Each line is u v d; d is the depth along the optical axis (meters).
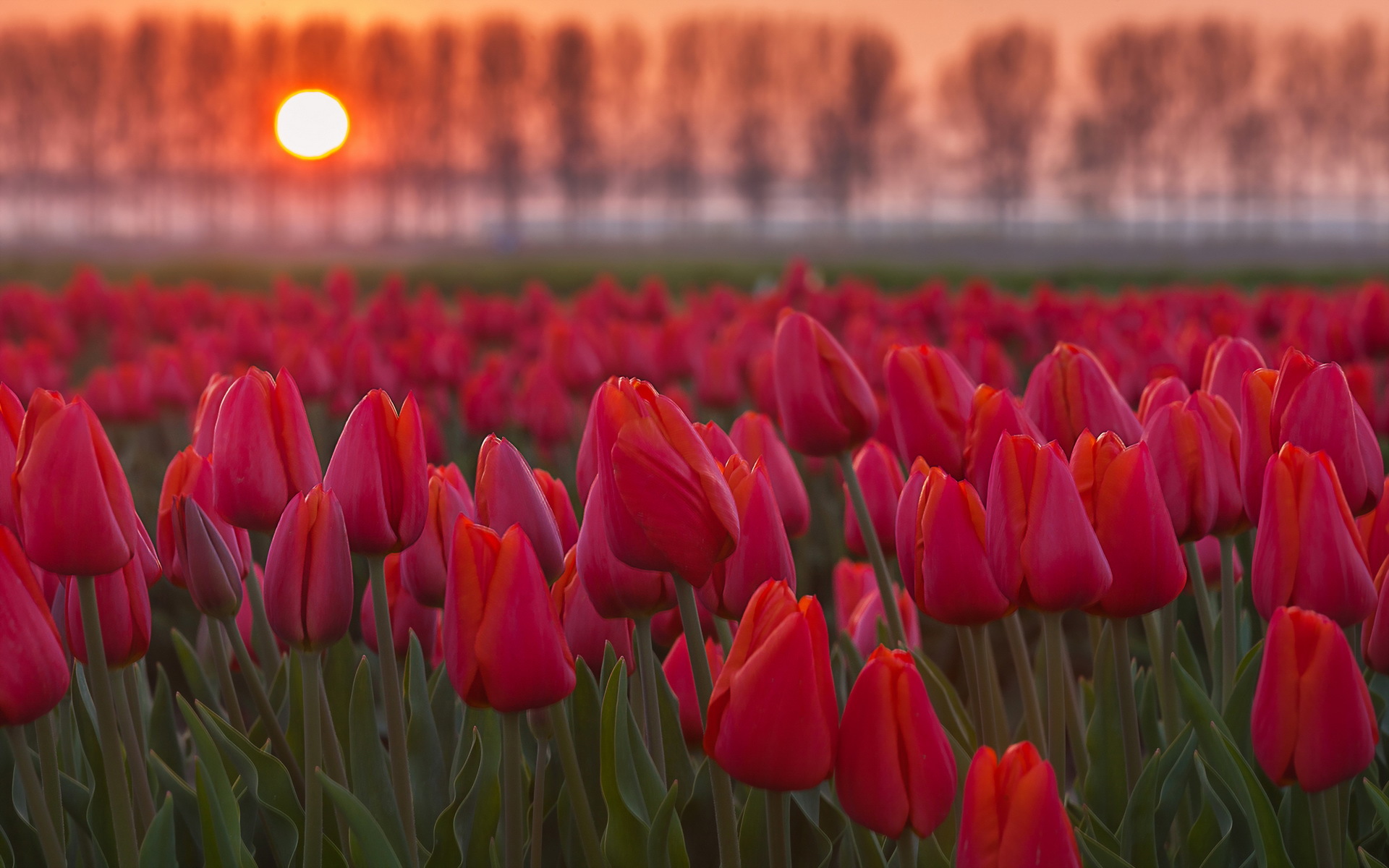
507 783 1.26
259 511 1.44
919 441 1.77
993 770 1.00
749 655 1.08
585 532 1.40
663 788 1.48
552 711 1.33
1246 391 1.56
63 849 1.34
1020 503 1.32
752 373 5.21
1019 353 7.25
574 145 69.56
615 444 1.23
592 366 4.83
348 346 5.01
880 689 1.04
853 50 68.75
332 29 65.94
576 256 65.69
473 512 1.66
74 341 7.68
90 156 67.75
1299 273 21.62
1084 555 1.30
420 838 1.67
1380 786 1.77
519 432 5.33
